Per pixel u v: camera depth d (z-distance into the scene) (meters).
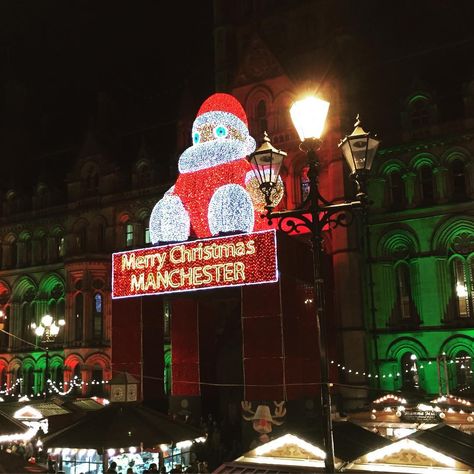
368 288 48.00
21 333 65.94
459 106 47.94
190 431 23.98
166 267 34.75
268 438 26.92
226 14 56.78
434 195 47.19
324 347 13.24
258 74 51.12
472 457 16.72
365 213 14.09
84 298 59.41
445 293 45.69
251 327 33.00
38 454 31.44
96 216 62.44
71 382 58.44
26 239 68.19
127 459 27.06
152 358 37.53
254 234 32.69
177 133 60.81
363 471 16.47
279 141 49.25
